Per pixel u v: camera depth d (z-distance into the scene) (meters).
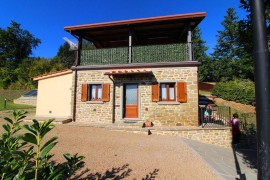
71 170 2.19
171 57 11.28
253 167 6.50
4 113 14.83
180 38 14.08
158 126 10.74
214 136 9.83
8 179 1.71
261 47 1.54
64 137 8.37
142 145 7.71
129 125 10.43
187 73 10.86
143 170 5.26
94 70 12.16
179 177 4.91
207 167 5.62
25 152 1.90
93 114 11.91
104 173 4.95
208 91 29.30
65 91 12.91
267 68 1.52
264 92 1.50
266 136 1.47
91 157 6.05
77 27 12.10
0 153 1.87
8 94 27.97
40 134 1.62
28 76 37.12
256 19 1.58
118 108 11.65
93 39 15.09
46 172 1.98
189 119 10.64
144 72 10.55
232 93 20.97
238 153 8.59
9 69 41.84
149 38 14.82
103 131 9.94
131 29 12.03
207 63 37.09
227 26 36.84
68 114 12.69
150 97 11.20
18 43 56.56
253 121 11.73
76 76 12.41
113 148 7.13
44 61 41.25
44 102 13.08
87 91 12.16
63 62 44.16
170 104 10.89
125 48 12.00
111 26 11.90
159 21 11.25
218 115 11.98
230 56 35.91
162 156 6.49
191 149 7.42
